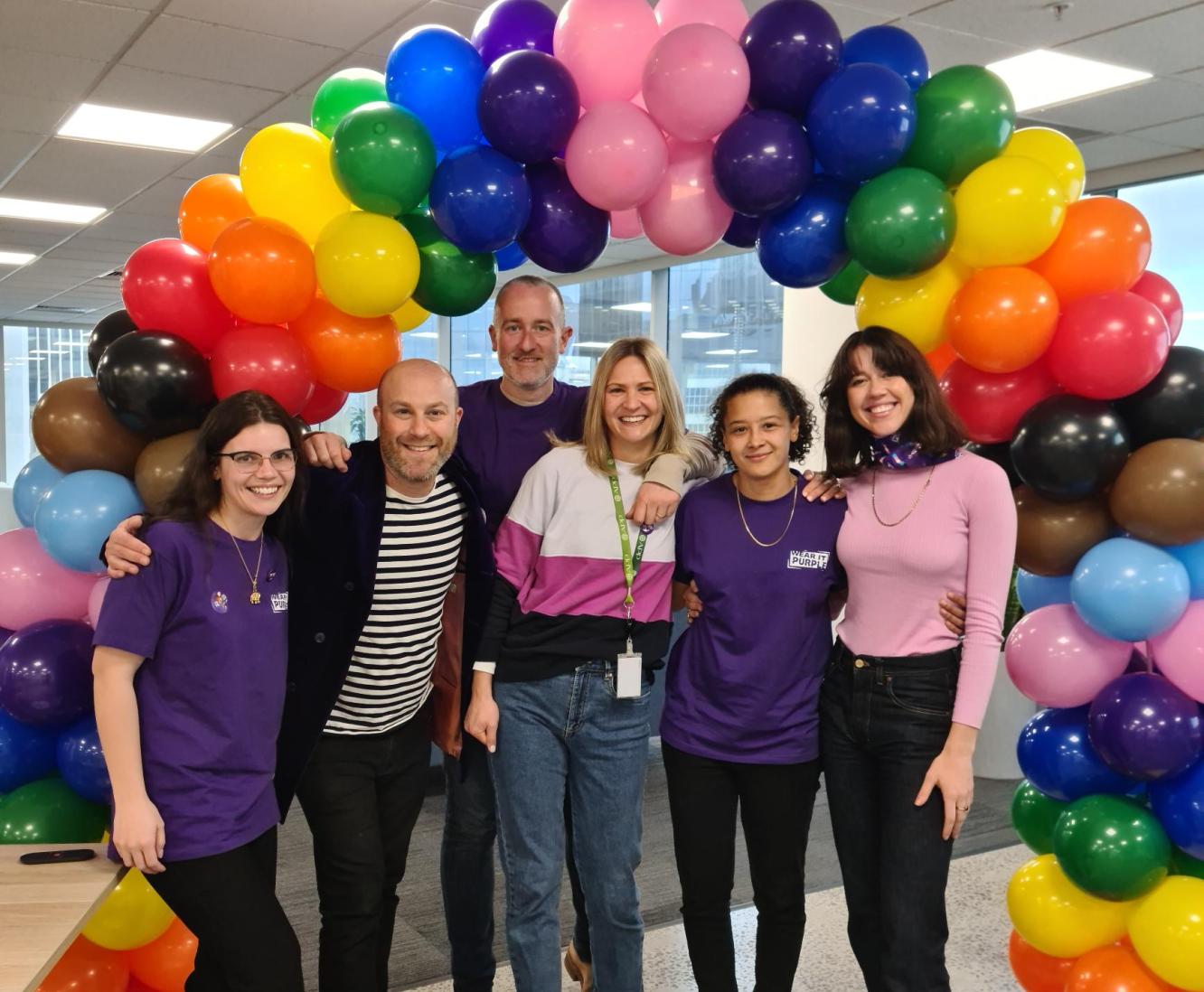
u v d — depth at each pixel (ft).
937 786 6.33
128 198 22.08
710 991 6.89
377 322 7.29
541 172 7.09
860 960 6.87
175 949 7.08
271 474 5.69
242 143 18.02
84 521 6.49
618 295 28.50
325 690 6.50
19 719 6.76
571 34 6.88
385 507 6.60
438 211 6.73
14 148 18.35
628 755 6.88
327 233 6.82
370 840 6.77
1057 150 6.99
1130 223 6.71
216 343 6.92
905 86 6.51
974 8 11.94
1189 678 6.51
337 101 7.65
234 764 5.76
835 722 6.70
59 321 44.14
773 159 6.51
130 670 5.50
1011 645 7.14
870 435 6.73
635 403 6.74
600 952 7.00
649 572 6.86
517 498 7.06
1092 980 6.81
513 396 7.91
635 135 6.53
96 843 6.48
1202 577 6.61
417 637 6.82
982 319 6.52
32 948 4.94
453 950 7.86
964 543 6.38
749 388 6.64
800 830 6.85
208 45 13.53
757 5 11.52
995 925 9.98
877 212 6.45
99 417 6.75
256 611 5.84
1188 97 14.76
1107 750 6.49
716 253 24.99
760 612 6.68
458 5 12.27
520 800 6.89
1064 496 6.66
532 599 6.89
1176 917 6.40
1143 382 6.50
